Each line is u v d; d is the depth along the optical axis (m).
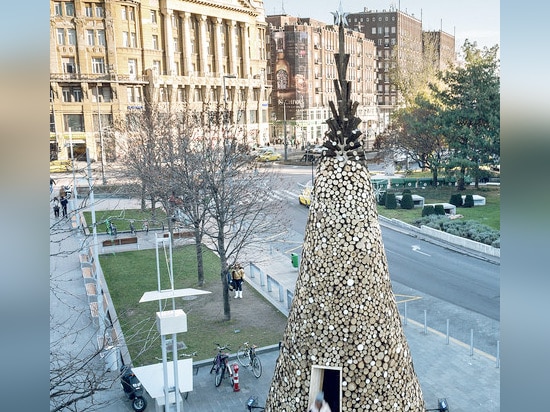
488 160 41.78
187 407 16.78
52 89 67.38
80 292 26.23
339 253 8.03
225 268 23.34
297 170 64.12
